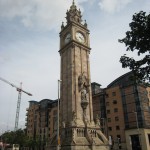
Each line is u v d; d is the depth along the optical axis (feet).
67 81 213.46
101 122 318.65
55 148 177.99
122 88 307.17
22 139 376.07
